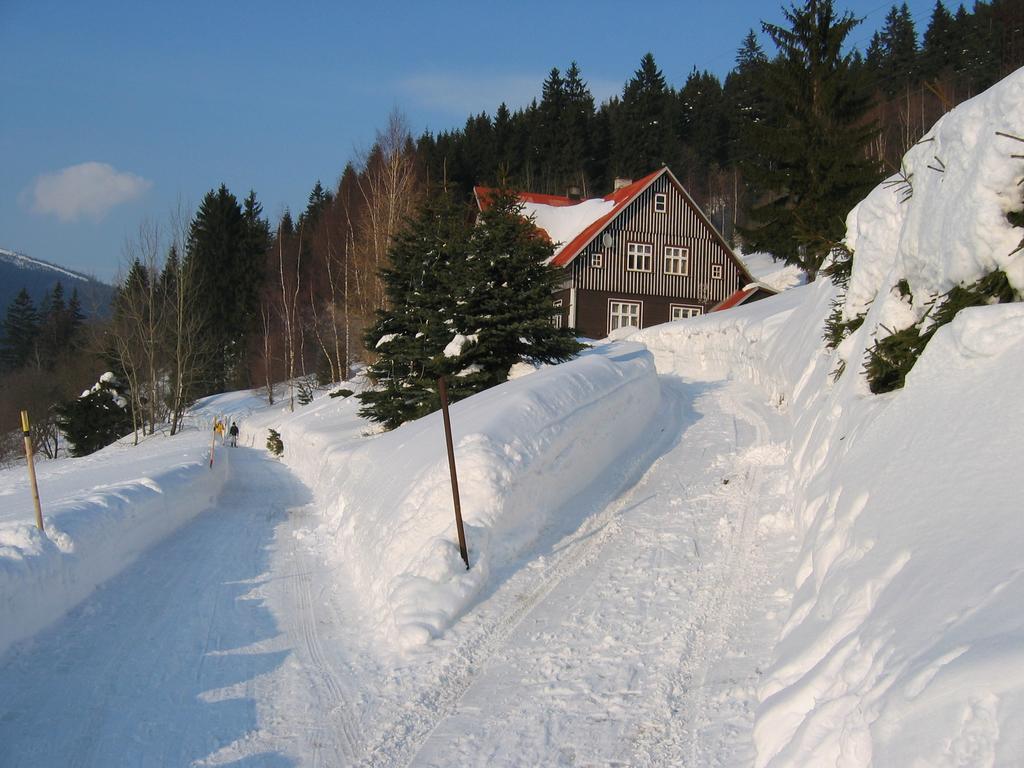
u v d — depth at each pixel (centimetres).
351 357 4925
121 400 5031
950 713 298
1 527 868
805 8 3222
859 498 587
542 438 1052
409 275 2269
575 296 4044
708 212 7925
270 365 5800
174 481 1455
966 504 447
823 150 3039
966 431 516
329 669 696
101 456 3569
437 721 577
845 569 520
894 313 805
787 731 433
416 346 2092
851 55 3300
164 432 4678
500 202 2073
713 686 558
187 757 549
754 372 1981
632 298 4141
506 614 758
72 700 639
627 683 589
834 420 853
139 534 1144
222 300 7181
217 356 6738
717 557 817
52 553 864
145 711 620
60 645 757
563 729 539
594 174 8531
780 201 3284
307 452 2503
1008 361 546
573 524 985
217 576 1028
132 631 801
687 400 1847
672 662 609
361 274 4278
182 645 763
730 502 1002
